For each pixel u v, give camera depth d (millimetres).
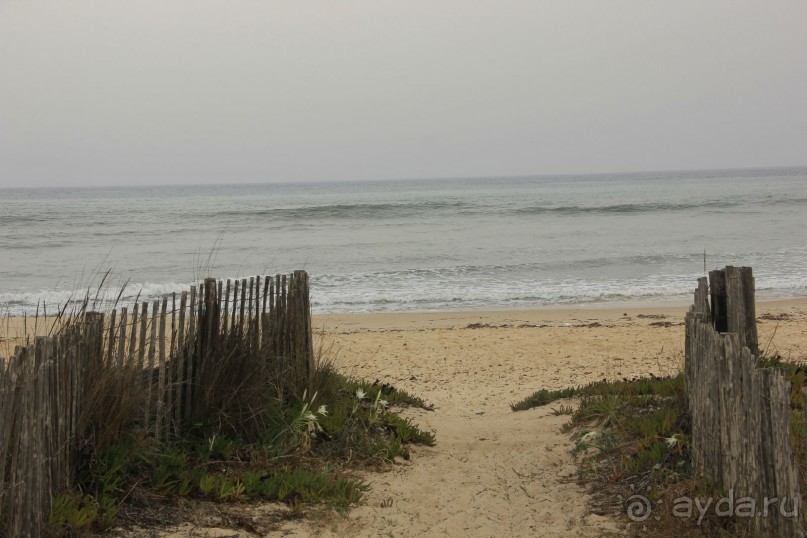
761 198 61438
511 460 6477
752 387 4051
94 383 4887
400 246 32469
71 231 40938
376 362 12117
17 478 3848
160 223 45656
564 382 10359
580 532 4824
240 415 5848
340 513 5105
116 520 4484
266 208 59719
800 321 15047
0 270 26234
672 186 105500
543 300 20078
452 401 9406
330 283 23266
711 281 6547
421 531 4988
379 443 6527
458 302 20000
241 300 6184
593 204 56938
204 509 4836
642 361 11594
